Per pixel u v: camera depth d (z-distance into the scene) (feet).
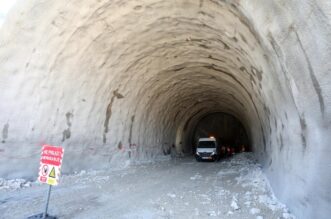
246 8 15.94
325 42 9.18
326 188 10.25
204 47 34.42
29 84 27.50
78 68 32.19
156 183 27.37
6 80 25.63
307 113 12.17
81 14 27.48
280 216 14.93
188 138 91.40
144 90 47.09
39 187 24.08
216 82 50.34
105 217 15.53
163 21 30.22
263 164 35.91
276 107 20.07
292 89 13.74
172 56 40.06
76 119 34.01
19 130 26.94
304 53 10.99
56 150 14.99
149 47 36.52
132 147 48.03
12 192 21.68
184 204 18.51
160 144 62.80
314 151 11.64
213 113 97.91
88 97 35.50
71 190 23.06
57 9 26.00
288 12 11.31
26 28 25.57
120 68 38.14
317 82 10.39
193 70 45.96
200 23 27.86
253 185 25.27
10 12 24.31
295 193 14.56
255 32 17.26
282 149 19.33
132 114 47.06
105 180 28.60
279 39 13.12
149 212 16.56
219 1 20.49
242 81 35.81
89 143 36.50
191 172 36.88
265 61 18.56
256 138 50.83
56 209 17.02
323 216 10.43
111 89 39.27
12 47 25.36
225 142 97.86
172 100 59.88
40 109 28.91
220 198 20.33
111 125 41.39
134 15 29.25
